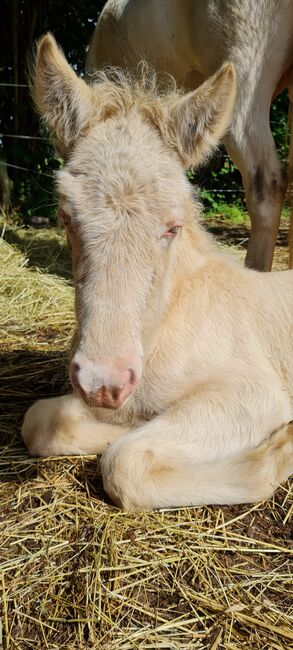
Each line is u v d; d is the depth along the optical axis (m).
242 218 4.66
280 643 0.82
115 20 2.04
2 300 1.88
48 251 2.53
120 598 0.86
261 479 1.05
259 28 1.56
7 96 4.00
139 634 0.82
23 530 0.97
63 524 0.98
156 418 1.10
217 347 1.17
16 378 1.42
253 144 1.61
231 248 2.79
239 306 1.22
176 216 0.96
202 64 1.73
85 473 1.08
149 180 0.94
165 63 1.90
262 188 1.63
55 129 1.02
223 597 0.87
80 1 3.98
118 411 1.16
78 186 0.95
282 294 1.29
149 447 1.03
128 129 0.99
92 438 1.13
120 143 0.97
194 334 1.16
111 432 1.14
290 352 1.25
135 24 1.93
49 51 0.99
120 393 0.90
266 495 1.05
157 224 0.94
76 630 0.82
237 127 1.61
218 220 4.54
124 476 0.99
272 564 0.93
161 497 1.01
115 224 0.92
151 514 1.00
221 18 1.59
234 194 5.33
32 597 0.86
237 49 1.58
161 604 0.86
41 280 2.06
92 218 0.93
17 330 1.69
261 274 1.32
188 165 1.01
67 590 0.87
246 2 1.54
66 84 1.00
